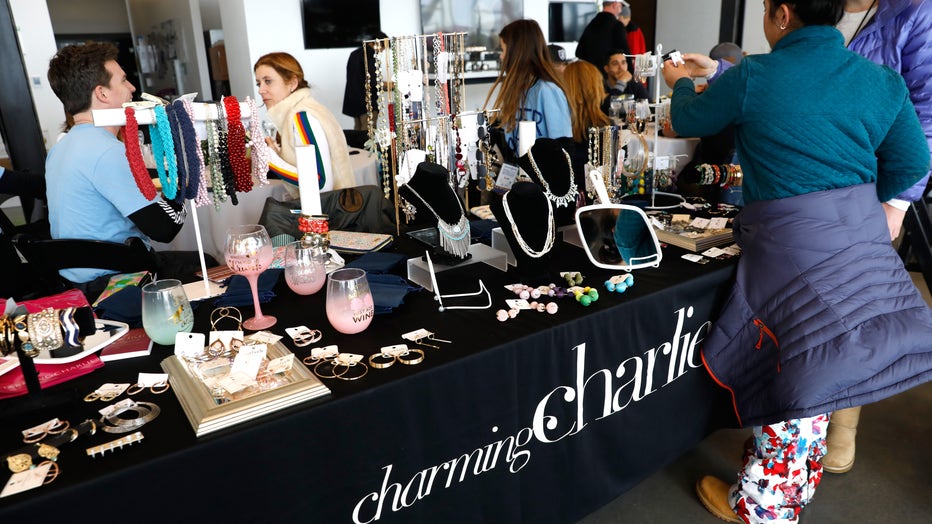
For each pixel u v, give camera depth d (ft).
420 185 4.73
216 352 3.49
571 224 5.82
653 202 6.55
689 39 21.12
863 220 4.41
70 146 5.26
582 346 4.17
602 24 12.83
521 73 7.80
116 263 5.23
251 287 4.02
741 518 5.23
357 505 3.43
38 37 13.57
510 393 3.86
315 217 4.99
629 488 5.10
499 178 6.38
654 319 4.59
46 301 3.88
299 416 3.03
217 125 4.21
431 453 3.64
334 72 17.24
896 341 4.11
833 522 5.35
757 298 4.63
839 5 4.28
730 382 4.83
